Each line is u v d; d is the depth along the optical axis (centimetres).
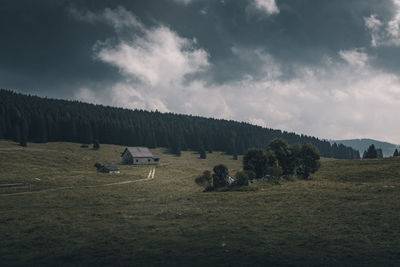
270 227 2333
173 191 5134
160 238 2098
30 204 3722
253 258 1656
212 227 2386
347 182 5644
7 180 5675
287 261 1602
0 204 3719
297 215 2719
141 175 8100
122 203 3809
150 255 1742
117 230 2353
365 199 3362
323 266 1530
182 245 1922
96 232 2305
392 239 1902
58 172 7419
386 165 7244
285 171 6638
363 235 2012
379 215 2548
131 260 1669
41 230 2388
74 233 2281
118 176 7619
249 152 6425
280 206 3231
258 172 6253
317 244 1877
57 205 3647
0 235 2252
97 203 3788
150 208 3388
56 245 1989
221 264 1577
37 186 5353
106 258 1708
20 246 1983
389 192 3747
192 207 3391
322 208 2986
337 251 1739
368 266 1508
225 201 3769
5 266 1633
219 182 5350
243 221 2562
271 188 4934
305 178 6562
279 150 6719
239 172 5384
